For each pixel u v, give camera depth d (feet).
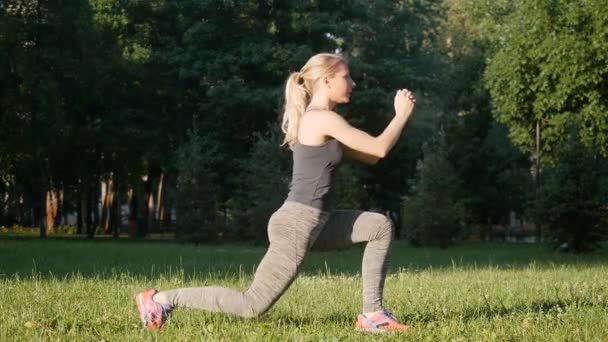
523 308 22.16
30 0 118.32
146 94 134.41
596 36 86.12
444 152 102.32
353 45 158.92
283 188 96.27
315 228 16.57
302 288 28.66
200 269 45.70
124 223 216.74
